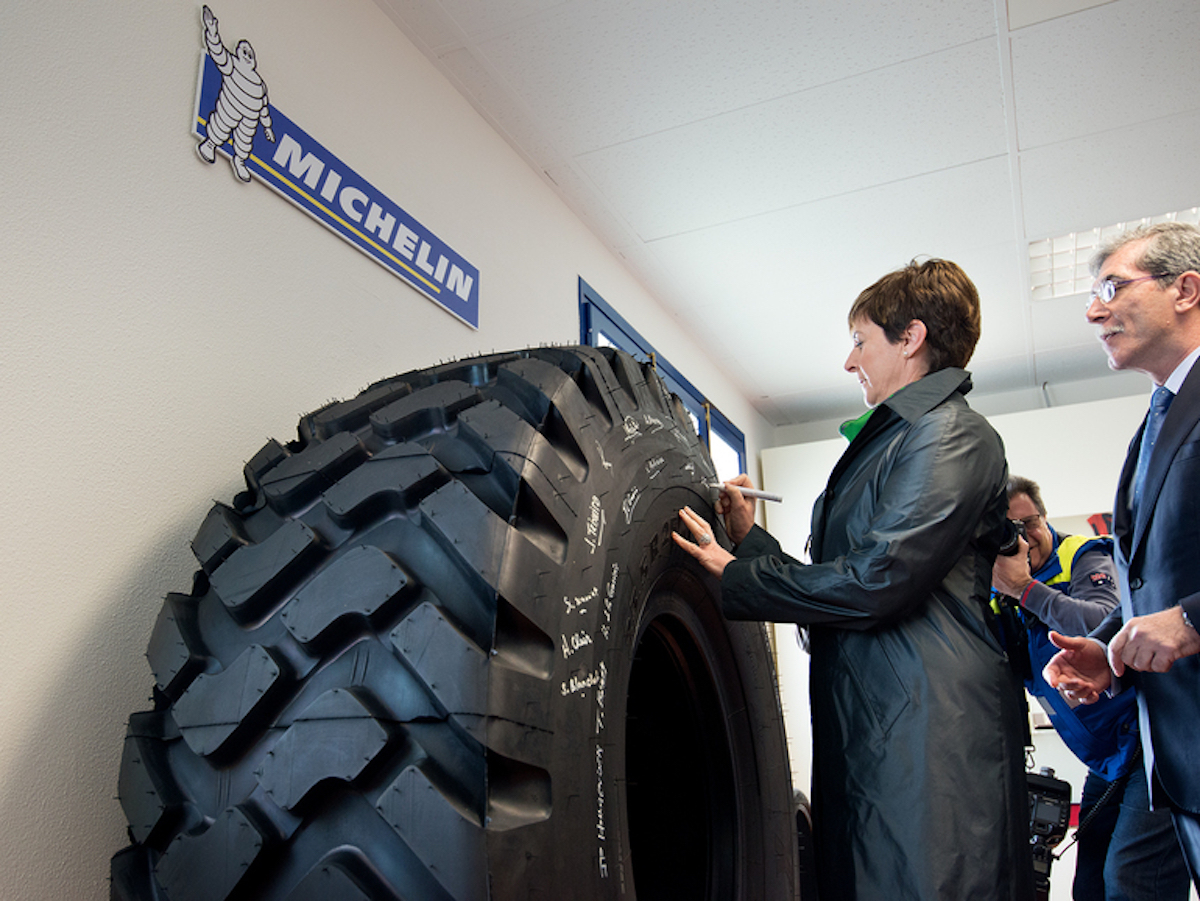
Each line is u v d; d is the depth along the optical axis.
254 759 0.77
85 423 1.20
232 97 1.55
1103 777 2.07
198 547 0.99
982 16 2.27
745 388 5.08
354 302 1.83
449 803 0.66
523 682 0.74
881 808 1.08
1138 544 1.47
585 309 3.12
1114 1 2.24
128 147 1.33
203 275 1.44
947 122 2.73
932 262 1.43
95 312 1.24
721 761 1.44
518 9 2.14
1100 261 1.69
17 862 1.02
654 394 1.35
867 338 1.45
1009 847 1.04
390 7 2.11
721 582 1.24
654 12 2.19
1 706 1.03
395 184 2.05
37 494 1.12
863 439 1.34
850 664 1.18
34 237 1.17
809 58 2.40
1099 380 5.04
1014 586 2.05
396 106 2.11
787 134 2.74
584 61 2.36
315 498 0.95
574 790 0.78
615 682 0.92
